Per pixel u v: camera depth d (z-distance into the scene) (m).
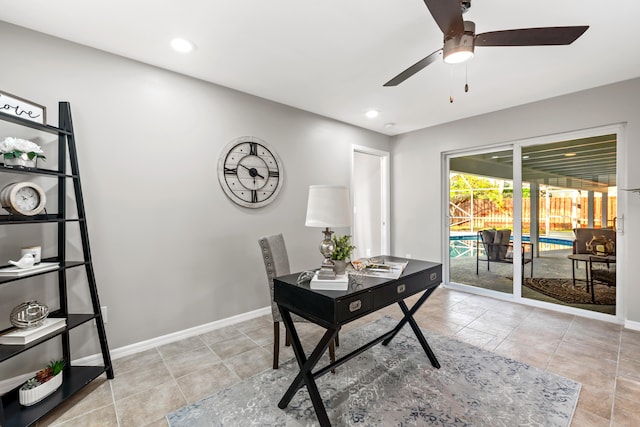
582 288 3.14
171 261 2.55
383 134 4.67
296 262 3.50
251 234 3.08
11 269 1.67
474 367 2.12
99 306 1.99
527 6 1.73
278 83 2.81
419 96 3.15
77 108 2.10
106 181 2.22
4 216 1.69
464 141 3.92
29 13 1.77
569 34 1.52
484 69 2.53
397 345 2.47
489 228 3.87
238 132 2.98
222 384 1.94
